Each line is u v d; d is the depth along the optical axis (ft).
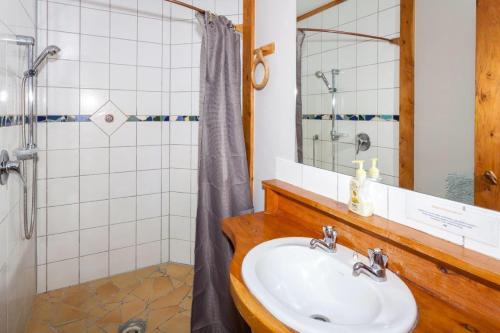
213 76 5.55
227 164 5.55
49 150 6.77
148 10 7.49
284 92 5.06
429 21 2.89
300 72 4.69
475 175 2.57
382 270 2.83
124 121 7.48
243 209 5.72
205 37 5.43
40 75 6.55
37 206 6.73
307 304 3.19
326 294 3.22
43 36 6.50
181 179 8.09
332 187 4.07
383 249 3.19
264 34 5.51
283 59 5.04
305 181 4.59
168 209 8.25
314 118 4.44
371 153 3.56
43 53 5.69
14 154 4.93
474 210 2.54
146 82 7.64
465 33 2.61
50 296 6.78
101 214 7.45
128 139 7.58
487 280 2.34
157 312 6.34
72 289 7.07
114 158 7.46
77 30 6.82
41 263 6.87
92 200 7.31
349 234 3.62
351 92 3.81
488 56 2.47
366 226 3.22
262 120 5.67
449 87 2.75
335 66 4.03
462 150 2.66
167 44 7.76
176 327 5.90
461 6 2.63
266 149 5.58
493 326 2.28
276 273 3.34
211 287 5.77
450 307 2.51
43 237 6.85
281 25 5.05
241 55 6.70
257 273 3.03
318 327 2.13
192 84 7.75
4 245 4.30
